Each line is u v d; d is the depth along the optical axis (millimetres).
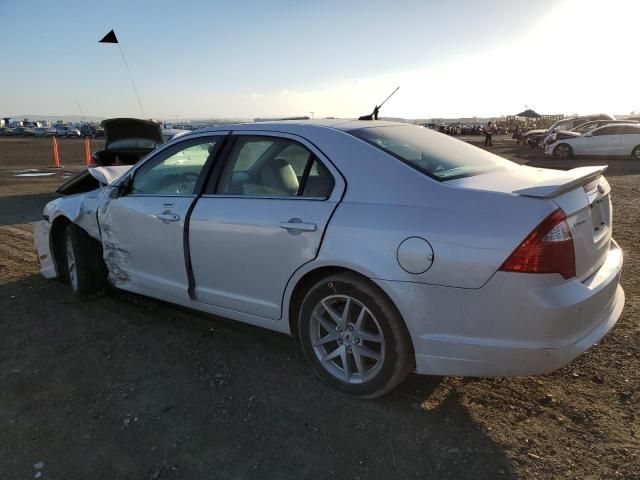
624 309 4250
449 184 2818
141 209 4000
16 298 4867
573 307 2529
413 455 2607
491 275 2525
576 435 2721
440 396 3123
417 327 2730
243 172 3549
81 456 2641
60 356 3711
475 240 2561
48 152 30172
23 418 2975
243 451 2664
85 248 4668
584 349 2629
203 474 2502
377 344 3062
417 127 3811
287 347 3818
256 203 3344
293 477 2475
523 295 2494
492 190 2715
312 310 3145
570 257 2570
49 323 4281
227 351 3764
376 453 2631
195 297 3787
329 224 2963
